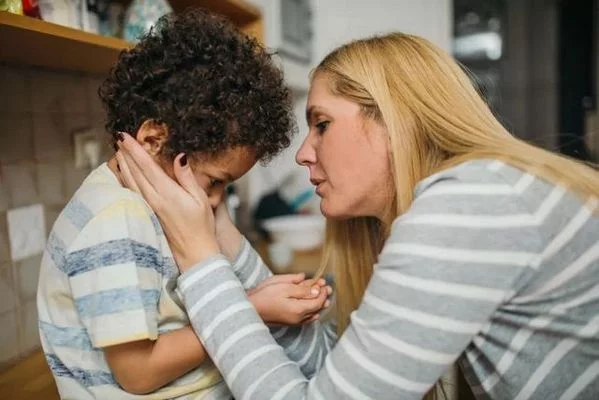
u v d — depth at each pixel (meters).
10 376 1.03
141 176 0.71
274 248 1.87
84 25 1.03
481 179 0.59
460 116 0.70
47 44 0.87
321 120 0.75
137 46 0.76
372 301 0.60
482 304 0.57
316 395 0.61
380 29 2.61
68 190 1.23
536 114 2.98
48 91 1.16
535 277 0.59
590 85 2.85
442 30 2.57
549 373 0.64
